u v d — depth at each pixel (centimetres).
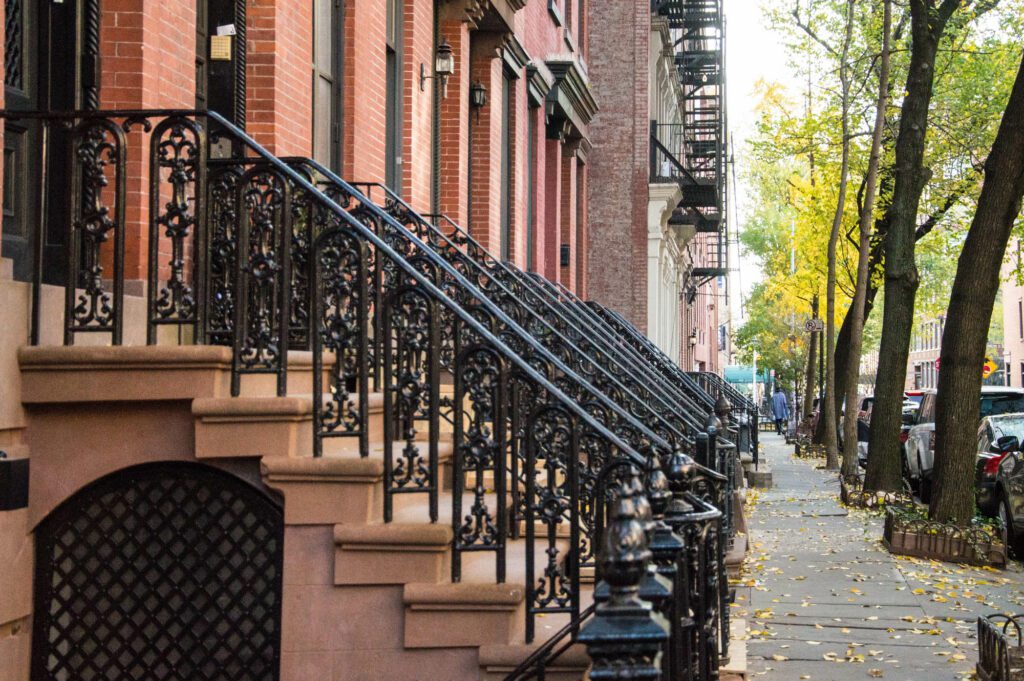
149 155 641
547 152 2253
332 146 1061
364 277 600
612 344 1193
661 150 3309
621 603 345
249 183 632
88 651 626
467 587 573
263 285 614
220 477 617
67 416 614
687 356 4838
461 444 586
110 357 596
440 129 1484
